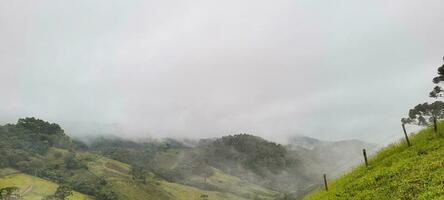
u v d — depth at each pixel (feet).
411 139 135.64
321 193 141.18
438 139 119.65
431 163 100.37
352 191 114.62
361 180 119.65
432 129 133.08
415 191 88.53
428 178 91.61
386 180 106.63
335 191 127.65
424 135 131.13
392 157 127.13
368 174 123.44
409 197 87.04
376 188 105.40
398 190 94.38
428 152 112.68
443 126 128.88
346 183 131.23
